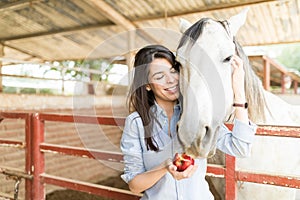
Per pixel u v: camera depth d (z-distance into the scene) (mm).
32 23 5820
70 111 4082
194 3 4434
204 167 895
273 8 4340
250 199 1208
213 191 1640
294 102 2533
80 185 1417
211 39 832
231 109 896
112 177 4000
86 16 5422
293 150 1237
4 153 3041
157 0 4484
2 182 2826
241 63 856
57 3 4871
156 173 786
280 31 5281
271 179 996
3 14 5320
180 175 729
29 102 3484
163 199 854
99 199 3068
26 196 1608
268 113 1217
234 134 839
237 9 4422
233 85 854
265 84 3506
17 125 3236
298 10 4355
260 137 1180
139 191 852
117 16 4980
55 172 3559
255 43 5969
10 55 7402
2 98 3148
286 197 1218
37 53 7645
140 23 5383
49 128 3648
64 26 5973
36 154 1555
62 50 7359
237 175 1052
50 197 3109
